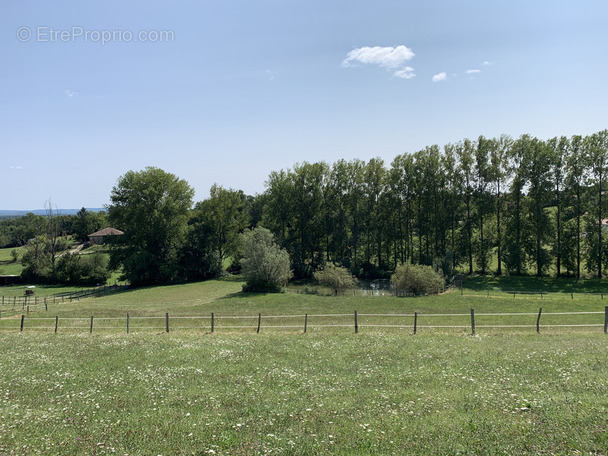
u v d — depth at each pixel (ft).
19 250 446.19
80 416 42.09
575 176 234.79
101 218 516.73
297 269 299.17
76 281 298.15
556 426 33.53
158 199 286.46
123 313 145.79
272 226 327.88
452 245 276.62
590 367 54.19
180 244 298.97
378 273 287.69
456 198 270.46
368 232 304.91
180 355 71.56
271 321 120.78
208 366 63.21
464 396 43.75
